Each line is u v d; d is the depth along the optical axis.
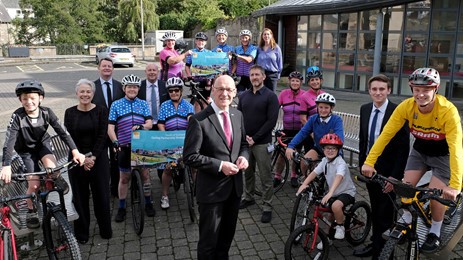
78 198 4.37
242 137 3.69
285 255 3.84
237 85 7.86
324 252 3.98
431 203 3.55
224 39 7.66
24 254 4.32
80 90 4.26
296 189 6.10
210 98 7.22
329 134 4.29
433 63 11.93
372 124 3.96
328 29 14.59
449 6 11.45
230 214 3.67
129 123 5.03
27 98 4.00
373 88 3.86
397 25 12.36
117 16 51.25
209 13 38.84
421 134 3.46
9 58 36.25
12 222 3.94
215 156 3.48
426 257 4.18
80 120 4.31
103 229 4.59
